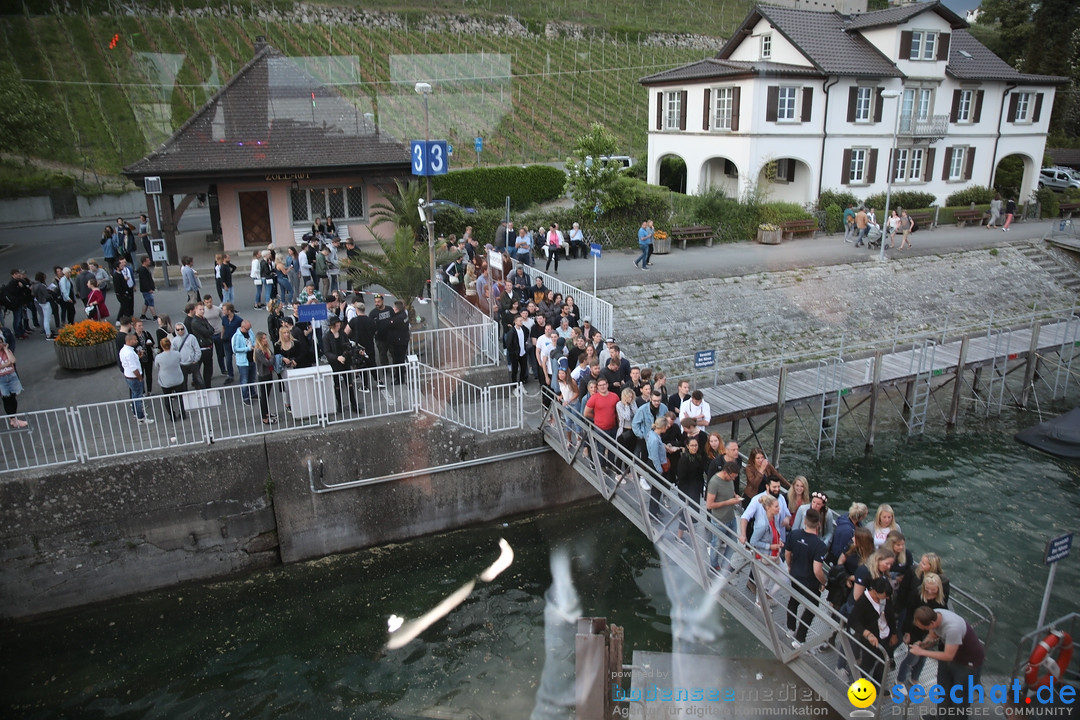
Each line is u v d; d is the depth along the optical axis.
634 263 25.34
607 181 27.31
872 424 18.39
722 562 10.27
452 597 12.39
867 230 29.09
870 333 24.17
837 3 63.06
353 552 13.43
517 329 15.48
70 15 37.94
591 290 22.48
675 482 11.64
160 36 38.50
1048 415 20.52
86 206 37.47
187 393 12.18
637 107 44.19
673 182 36.19
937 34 33.16
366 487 13.30
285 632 11.57
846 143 32.59
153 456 11.89
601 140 27.20
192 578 12.44
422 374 14.55
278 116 25.02
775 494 9.55
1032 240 31.22
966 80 34.53
